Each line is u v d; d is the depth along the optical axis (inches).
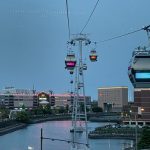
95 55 2249.0
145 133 3991.1
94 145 6963.6
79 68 4510.3
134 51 720.3
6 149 6491.1
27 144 7165.4
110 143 7416.3
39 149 6304.1
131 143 7337.6
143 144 3885.3
